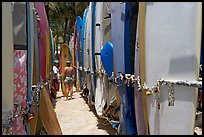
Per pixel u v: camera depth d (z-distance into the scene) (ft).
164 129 9.79
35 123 12.64
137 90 11.46
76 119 21.40
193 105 9.07
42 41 17.37
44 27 18.22
